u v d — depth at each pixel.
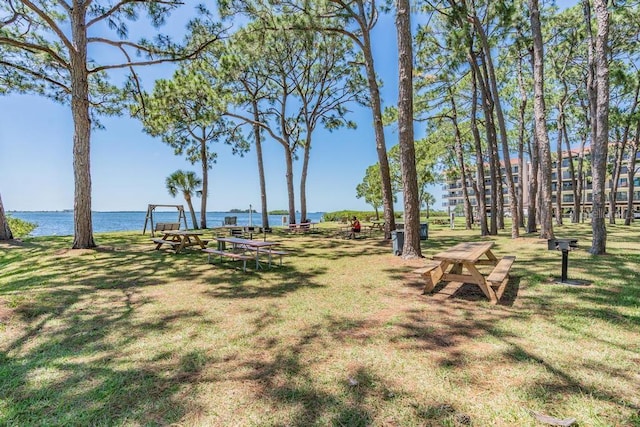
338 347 3.12
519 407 2.13
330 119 20.17
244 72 16.55
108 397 2.34
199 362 2.85
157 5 9.80
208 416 2.10
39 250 9.92
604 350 2.92
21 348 3.17
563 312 3.94
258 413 2.12
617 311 3.93
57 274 6.68
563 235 13.72
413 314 4.04
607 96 7.63
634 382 2.40
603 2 7.44
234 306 4.50
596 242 8.05
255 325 3.76
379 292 5.16
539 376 2.50
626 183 48.16
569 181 54.84
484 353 2.92
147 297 4.97
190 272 6.88
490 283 4.41
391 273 6.60
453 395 2.28
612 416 2.02
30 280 6.12
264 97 19.33
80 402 2.29
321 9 11.91
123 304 4.62
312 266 7.53
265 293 5.18
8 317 3.99
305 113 19.70
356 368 2.69
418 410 2.12
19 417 2.13
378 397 2.27
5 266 7.71
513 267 6.69
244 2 10.78
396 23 8.13
